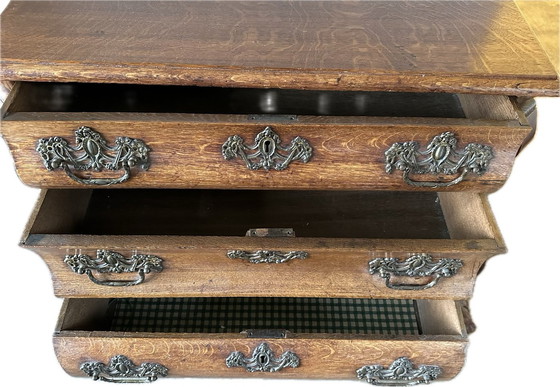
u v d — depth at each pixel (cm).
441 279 143
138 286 144
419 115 155
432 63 123
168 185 130
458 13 140
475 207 145
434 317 166
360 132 121
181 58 121
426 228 165
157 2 141
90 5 139
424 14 140
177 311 179
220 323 176
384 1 144
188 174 127
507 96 128
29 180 127
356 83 120
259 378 162
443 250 135
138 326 175
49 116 119
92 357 153
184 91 158
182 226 162
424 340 149
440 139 122
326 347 150
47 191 143
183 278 143
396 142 123
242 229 162
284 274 143
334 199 171
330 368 156
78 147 122
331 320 178
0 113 118
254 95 159
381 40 130
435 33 133
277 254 135
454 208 159
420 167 127
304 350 151
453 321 154
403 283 144
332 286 145
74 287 144
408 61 123
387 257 137
